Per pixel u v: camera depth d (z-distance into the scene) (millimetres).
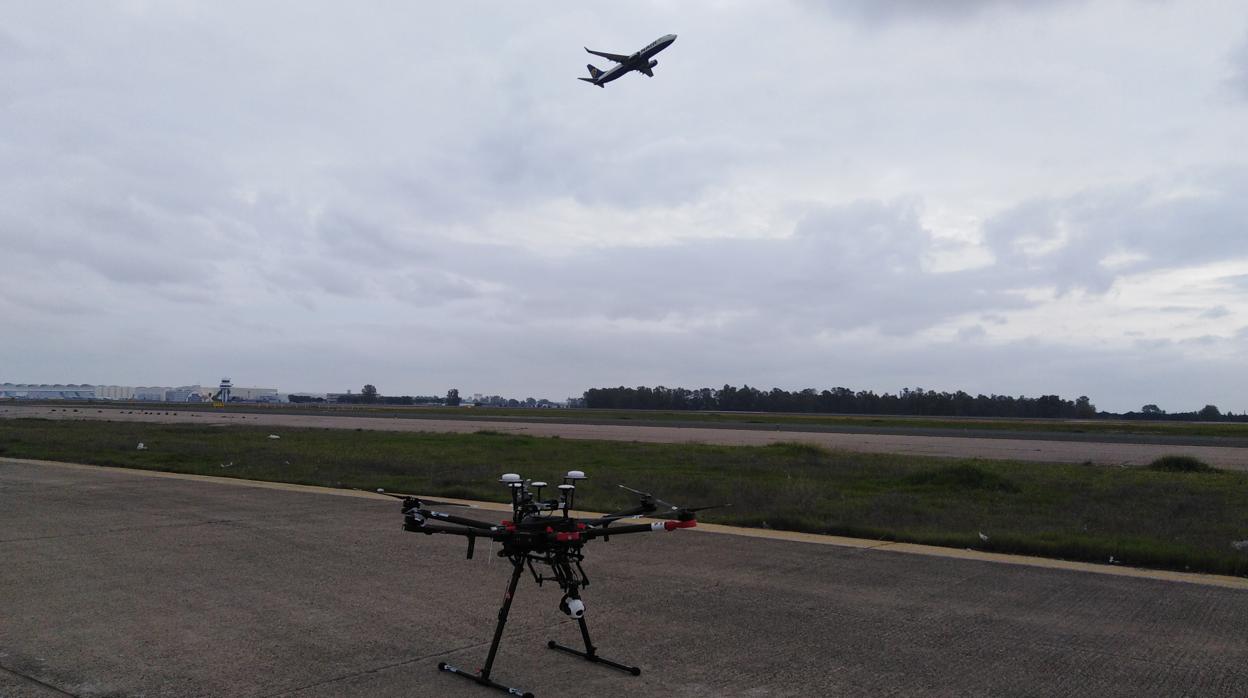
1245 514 13977
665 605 7469
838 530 11883
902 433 53344
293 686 5301
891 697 5141
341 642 6262
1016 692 5238
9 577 8422
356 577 8555
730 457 27547
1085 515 13773
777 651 6082
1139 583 8516
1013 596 7879
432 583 8289
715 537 11367
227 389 141375
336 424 56469
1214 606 7520
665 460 26203
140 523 12000
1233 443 42844
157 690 5207
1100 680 5469
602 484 18266
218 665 5703
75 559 9367
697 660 5867
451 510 13477
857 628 6719
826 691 5246
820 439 44500
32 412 78625
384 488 17250
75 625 6676
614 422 70375
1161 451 35406
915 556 10008
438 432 44656
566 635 6496
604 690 5250
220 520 12359
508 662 5820
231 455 25672
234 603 7422
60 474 19406
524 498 5395
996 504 15539
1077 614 7203
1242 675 5566
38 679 5398
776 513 13375
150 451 27047
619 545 10672
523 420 73750
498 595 7805
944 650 6121
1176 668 5715
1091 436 50438
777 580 8555
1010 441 44125
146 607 7262
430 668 5676
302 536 11008
